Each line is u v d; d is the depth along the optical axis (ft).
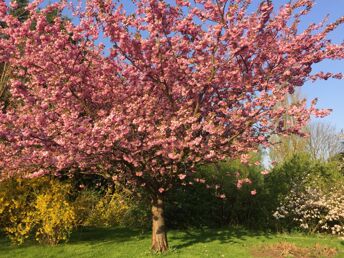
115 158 26.30
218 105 28.04
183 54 26.91
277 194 43.21
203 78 25.99
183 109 25.79
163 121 25.30
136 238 35.68
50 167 29.43
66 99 26.43
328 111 24.25
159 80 26.84
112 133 22.72
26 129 23.41
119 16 24.18
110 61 26.48
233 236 36.96
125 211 45.21
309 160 49.60
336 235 39.50
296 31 26.91
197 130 26.40
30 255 28.60
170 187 29.53
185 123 25.16
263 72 27.32
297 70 26.89
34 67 26.07
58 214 31.58
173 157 24.93
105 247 31.32
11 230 32.01
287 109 25.26
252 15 25.91
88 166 28.68
